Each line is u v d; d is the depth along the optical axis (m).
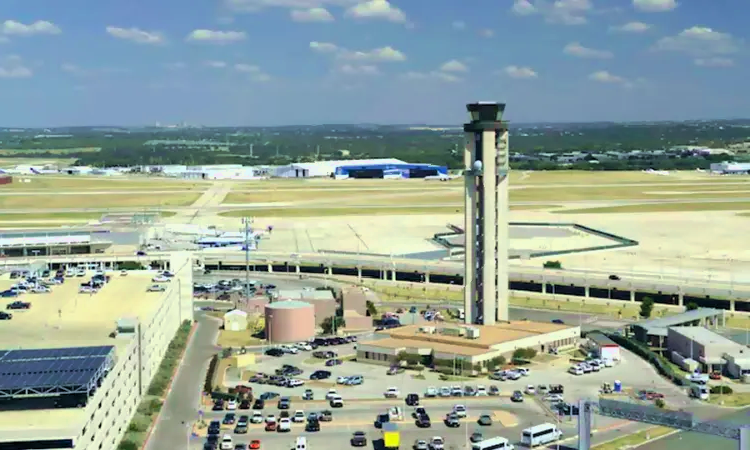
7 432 130.00
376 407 186.75
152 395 193.50
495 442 157.75
